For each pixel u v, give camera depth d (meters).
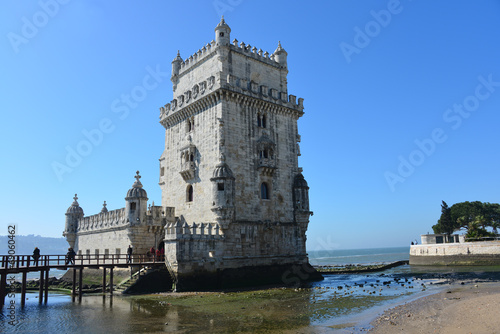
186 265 42.12
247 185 49.62
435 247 84.38
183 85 58.94
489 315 25.97
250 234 48.47
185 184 52.94
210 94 49.84
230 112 49.78
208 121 50.62
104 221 60.00
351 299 37.44
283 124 56.53
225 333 24.33
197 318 28.81
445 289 43.59
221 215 45.81
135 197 51.44
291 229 53.91
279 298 38.03
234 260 46.19
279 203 53.19
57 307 35.91
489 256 74.50
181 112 55.25
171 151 57.31
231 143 49.00
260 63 56.66
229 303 35.06
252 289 45.06
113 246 56.59
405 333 23.31
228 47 52.41
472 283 48.16
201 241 43.81
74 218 71.50
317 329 25.14
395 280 57.06
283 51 60.19
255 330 25.00
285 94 57.72
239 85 51.41
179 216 53.22
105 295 43.41
